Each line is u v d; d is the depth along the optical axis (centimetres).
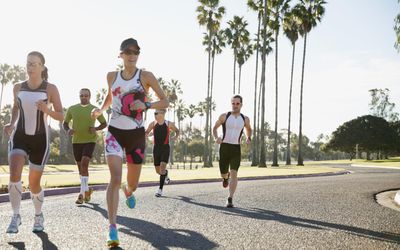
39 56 497
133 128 472
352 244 464
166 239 476
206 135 5069
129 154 485
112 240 427
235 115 836
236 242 465
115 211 441
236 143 829
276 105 4741
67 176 1812
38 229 514
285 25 4644
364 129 10150
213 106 10006
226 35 5203
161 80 8169
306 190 1197
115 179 448
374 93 10669
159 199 923
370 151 10669
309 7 4653
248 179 1869
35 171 507
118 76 475
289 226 578
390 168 3891
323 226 582
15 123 507
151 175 1972
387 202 956
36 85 502
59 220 602
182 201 884
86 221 594
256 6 4606
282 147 16162
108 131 474
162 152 1002
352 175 2322
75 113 820
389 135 10169
